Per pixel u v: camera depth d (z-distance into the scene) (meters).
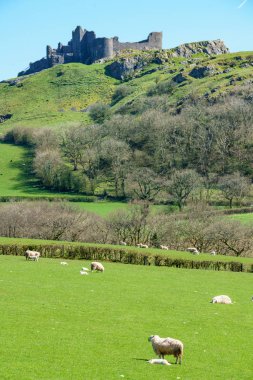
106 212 173.62
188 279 90.31
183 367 44.03
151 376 41.62
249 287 85.38
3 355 44.31
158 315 60.62
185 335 53.16
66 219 146.12
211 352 48.41
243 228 137.50
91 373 41.69
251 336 54.06
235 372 43.72
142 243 143.50
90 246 116.38
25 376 40.22
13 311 58.22
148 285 80.81
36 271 87.19
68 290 72.06
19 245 115.50
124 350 47.69
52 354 45.38
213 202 194.12
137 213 149.50
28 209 154.00
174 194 190.12
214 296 74.25
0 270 86.50
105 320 57.19
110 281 81.88
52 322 54.97
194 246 140.00
